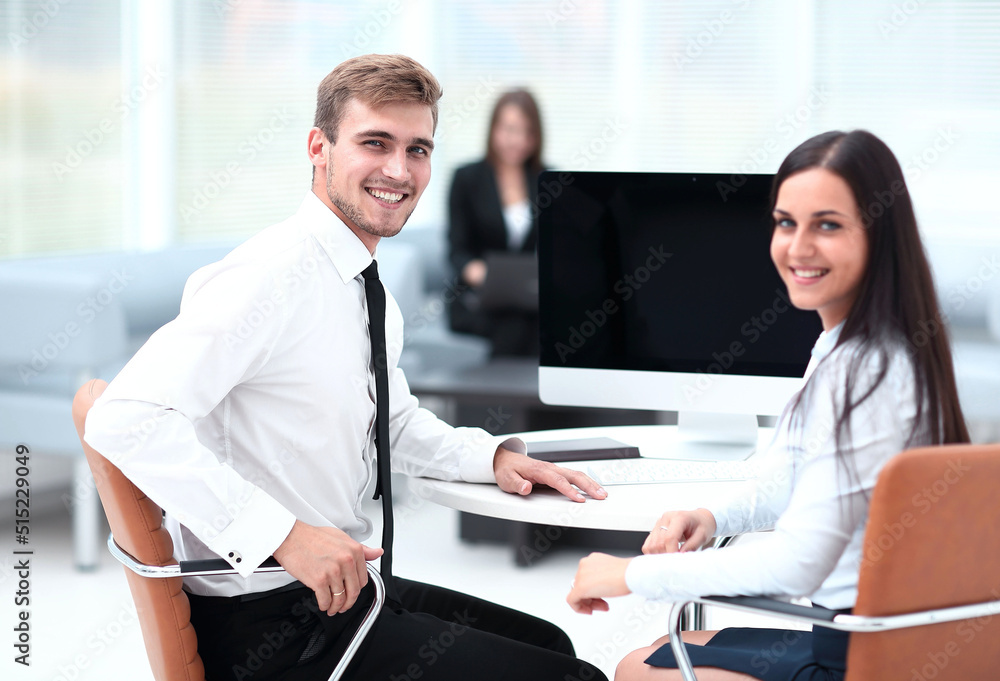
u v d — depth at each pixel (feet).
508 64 23.40
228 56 19.56
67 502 14.60
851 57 21.22
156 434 5.05
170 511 5.06
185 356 5.18
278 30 20.43
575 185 6.96
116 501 5.04
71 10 16.70
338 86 5.84
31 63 16.16
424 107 5.95
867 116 21.21
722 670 5.05
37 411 12.04
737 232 6.72
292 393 5.67
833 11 21.24
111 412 5.03
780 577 4.56
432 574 11.93
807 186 4.72
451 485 6.41
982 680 4.67
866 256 4.69
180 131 18.75
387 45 22.59
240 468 5.67
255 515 5.18
